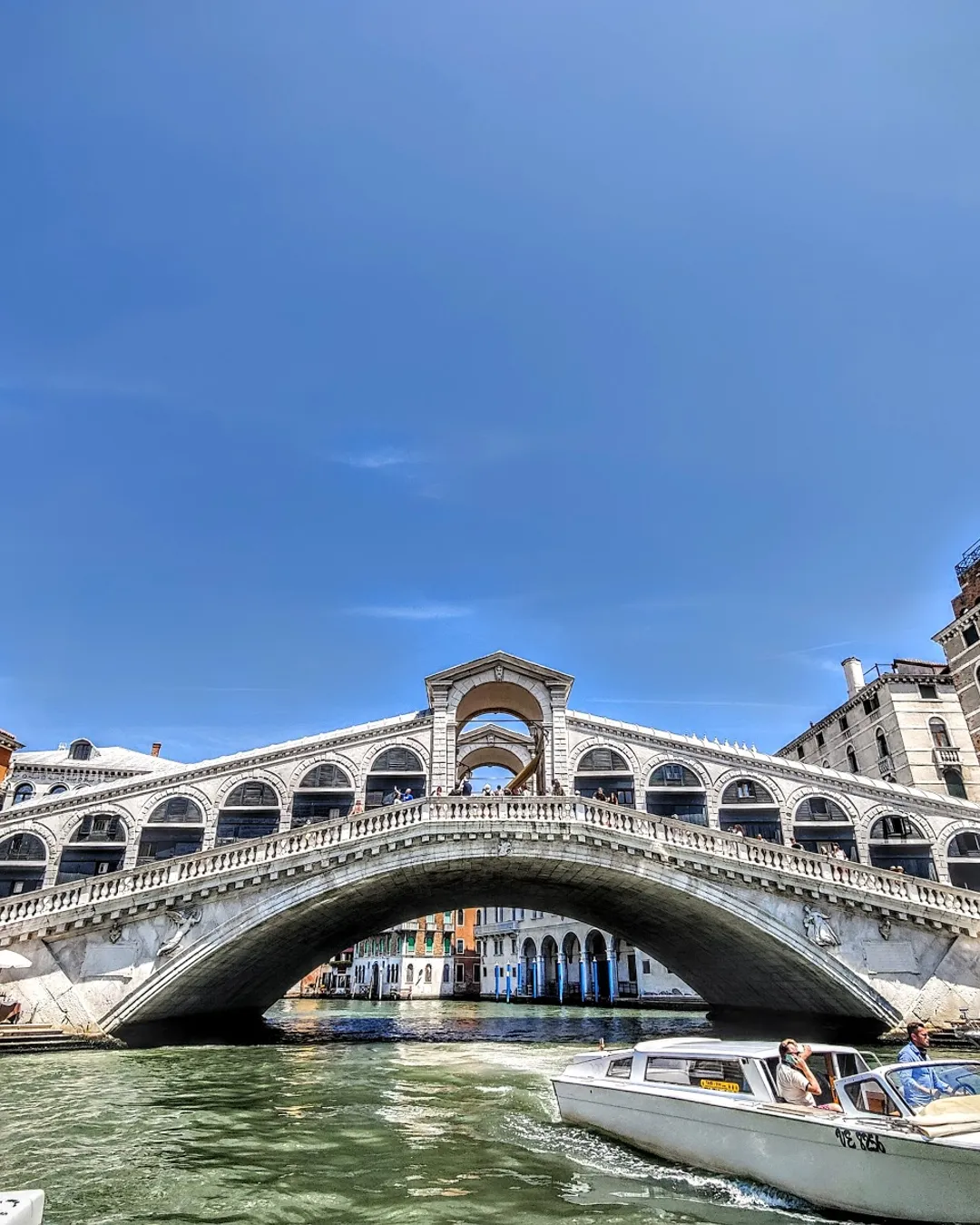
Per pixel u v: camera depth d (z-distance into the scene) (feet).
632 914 84.89
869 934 67.26
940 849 100.78
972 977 66.23
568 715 104.01
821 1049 32.12
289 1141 33.73
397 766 99.45
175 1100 41.81
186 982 63.16
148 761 121.80
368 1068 57.11
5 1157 30.09
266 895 64.34
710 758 103.76
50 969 61.05
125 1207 24.91
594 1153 32.71
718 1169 29.58
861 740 125.18
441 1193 26.96
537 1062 62.08
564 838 67.62
